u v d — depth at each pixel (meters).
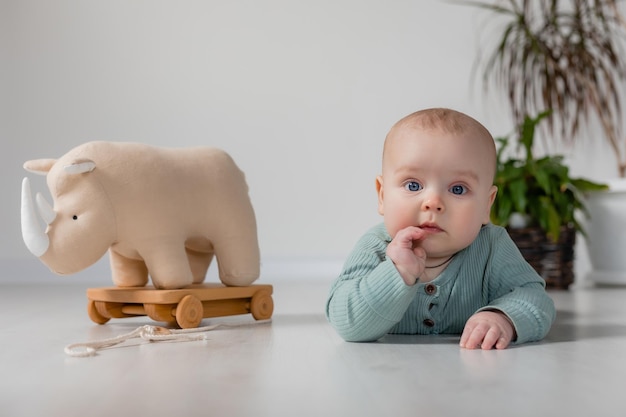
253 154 3.67
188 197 1.60
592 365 1.06
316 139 3.68
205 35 3.65
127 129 3.62
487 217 1.36
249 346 1.28
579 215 3.54
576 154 3.67
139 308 1.60
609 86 3.50
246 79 3.67
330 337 1.40
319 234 3.68
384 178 1.34
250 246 1.68
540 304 1.32
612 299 2.38
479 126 1.33
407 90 3.69
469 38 3.69
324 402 0.82
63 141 3.59
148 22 3.63
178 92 3.64
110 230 1.51
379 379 0.96
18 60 3.57
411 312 1.40
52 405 0.82
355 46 3.69
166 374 1.01
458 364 1.08
